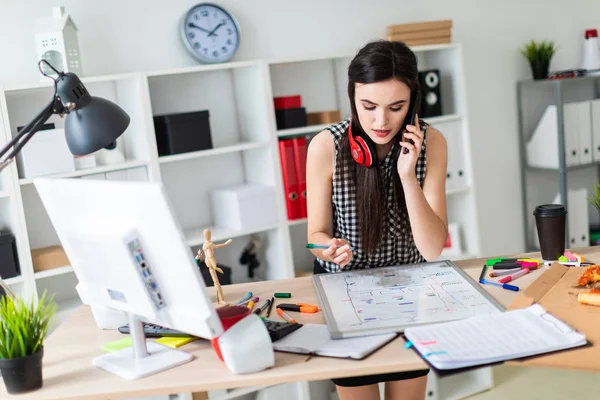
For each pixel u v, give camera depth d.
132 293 1.39
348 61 3.50
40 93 2.90
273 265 3.26
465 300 1.59
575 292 1.59
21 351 1.37
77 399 1.35
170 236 1.27
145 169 2.89
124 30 3.05
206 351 1.50
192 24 3.12
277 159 3.12
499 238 4.14
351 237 2.03
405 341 1.41
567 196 3.88
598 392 3.05
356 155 1.92
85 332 1.70
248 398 3.08
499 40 4.01
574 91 4.26
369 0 3.62
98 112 1.55
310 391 3.07
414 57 1.80
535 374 3.31
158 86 3.16
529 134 4.13
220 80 3.31
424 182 2.02
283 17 3.41
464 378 3.30
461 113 3.51
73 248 1.52
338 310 1.60
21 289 2.71
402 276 1.83
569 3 4.22
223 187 3.33
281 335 1.50
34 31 2.73
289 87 3.46
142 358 1.47
